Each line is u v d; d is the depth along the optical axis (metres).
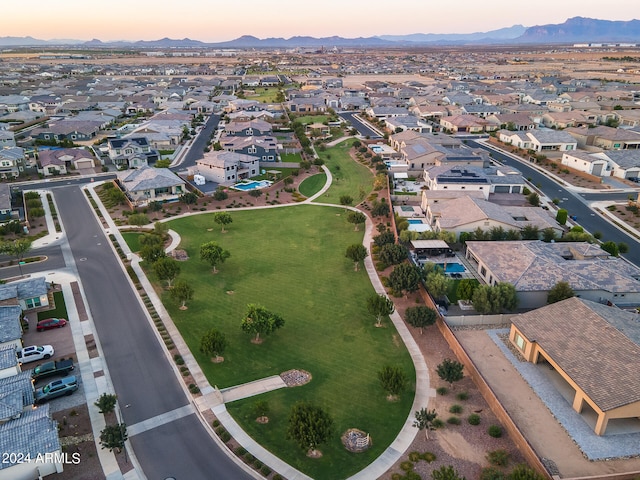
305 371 47.34
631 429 39.41
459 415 41.34
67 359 46.59
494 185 97.44
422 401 43.28
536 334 47.53
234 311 57.94
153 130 145.25
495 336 52.84
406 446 38.06
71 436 38.62
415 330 54.53
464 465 36.06
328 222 87.69
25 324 53.06
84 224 84.25
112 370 46.78
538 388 44.38
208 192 101.00
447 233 74.31
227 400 42.97
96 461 36.28
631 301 57.56
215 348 47.06
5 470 32.97
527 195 97.00
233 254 74.12
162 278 61.22
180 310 57.66
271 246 77.31
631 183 107.81
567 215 85.94
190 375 46.25
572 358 43.16
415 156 115.69
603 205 95.00
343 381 45.91
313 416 36.31
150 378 45.81
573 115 164.88
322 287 64.19
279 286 64.31
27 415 37.81
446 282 58.47
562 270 59.56
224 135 147.25
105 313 56.44
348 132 165.25
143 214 82.50
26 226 81.00
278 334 53.50
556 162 122.25
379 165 117.62
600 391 39.06
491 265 62.59
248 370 47.31
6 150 113.00
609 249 70.44
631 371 39.56
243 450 37.41
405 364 48.56
